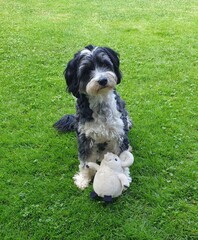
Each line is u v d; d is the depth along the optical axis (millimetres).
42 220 717
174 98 1138
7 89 1230
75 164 879
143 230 679
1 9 2312
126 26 1916
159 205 732
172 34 1762
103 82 713
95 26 1926
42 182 819
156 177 815
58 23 1990
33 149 931
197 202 743
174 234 671
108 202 744
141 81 1266
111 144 819
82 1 2496
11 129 1020
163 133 964
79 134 797
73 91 779
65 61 1463
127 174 792
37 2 2482
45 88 1236
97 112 760
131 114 1055
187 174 814
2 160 894
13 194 787
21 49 1592
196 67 1369
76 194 784
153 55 1496
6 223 716
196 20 2008
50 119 1060
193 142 927
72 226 700
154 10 2248
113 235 679
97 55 748
